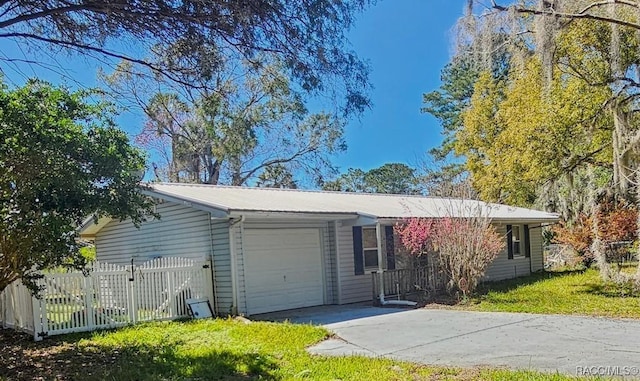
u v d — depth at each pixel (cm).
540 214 1916
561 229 1905
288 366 643
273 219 1191
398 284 1330
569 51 1186
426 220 1313
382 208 1472
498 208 1902
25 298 973
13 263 693
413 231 1294
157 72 587
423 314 1071
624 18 1119
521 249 1981
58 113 711
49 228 680
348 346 771
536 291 1356
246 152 1992
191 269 1151
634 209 1475
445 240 1265
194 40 532
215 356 704
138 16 512
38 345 860
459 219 1280
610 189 1398
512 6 1025
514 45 1127
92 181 775
